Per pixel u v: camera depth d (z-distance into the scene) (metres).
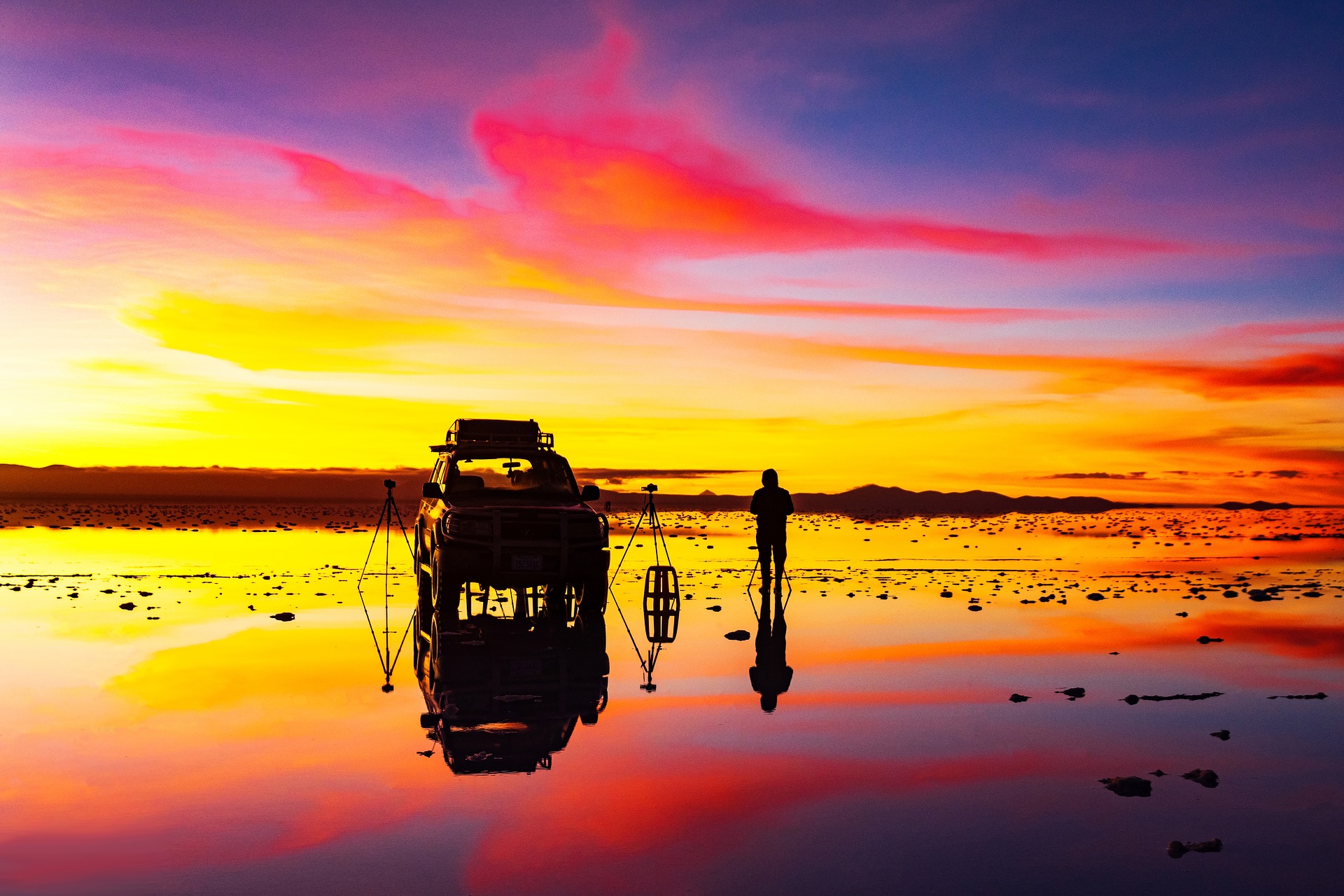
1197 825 4.37
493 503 10.48
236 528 28.00
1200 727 6.17
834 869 3.86
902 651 9.02
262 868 3.83
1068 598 13.14
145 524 29.22
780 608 12.15
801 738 5.86
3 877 3.73
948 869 3.86
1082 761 5.40
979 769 5.25
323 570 15.60
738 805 4.63
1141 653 8.88
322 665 8.05
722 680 7.68
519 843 4.12
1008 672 8.02
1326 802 4.69
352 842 4.12
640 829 4.30
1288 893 3.64
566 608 11.34
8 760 5.26
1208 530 32.41
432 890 3.63
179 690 7.00
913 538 26.84
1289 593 13.75
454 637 9.64
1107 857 3.99
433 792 4.77
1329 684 7.54
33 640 8.95
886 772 5.16
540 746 5.65
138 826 4.29
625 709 6.64
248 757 5.34
